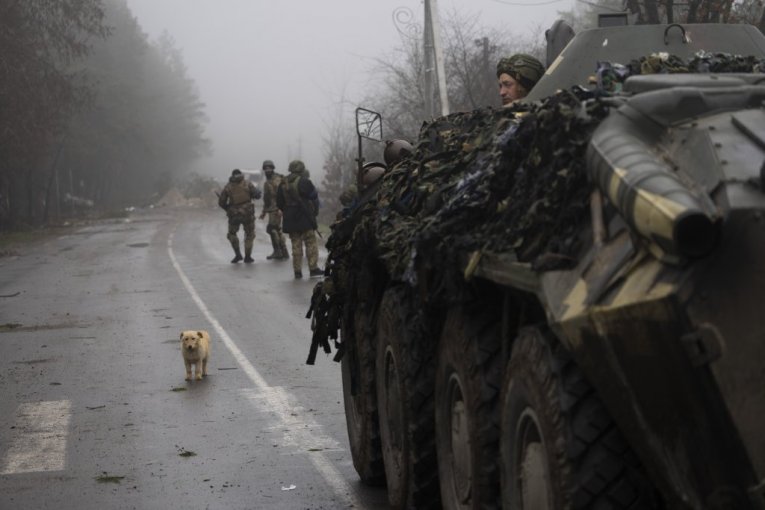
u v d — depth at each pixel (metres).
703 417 3.78
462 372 5.68
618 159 4.17
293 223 23.77
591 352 4.08
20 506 7.71
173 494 7.90
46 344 15.36
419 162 7.24
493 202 5.57
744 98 4.38
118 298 21.00
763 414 3.73
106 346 15.02
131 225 56.22
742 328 3.73
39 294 22.34
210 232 45.38
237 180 28.39
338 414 10.45
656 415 3.91
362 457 7.93
